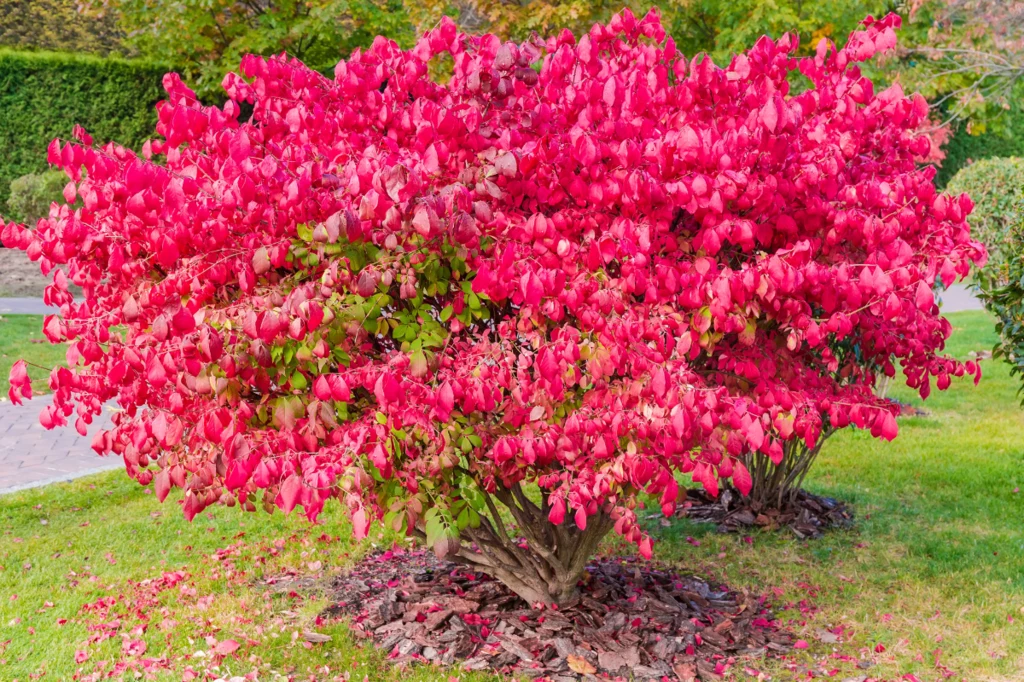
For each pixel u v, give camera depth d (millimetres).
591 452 3539
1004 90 14758
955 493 6988
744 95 3688
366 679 4086
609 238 3154
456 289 3588
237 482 3275
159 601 4988
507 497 4320
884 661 4418
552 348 3254
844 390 4039
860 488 7180
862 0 12281
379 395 3055
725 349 3801
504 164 2994
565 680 4117
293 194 2885
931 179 3572
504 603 4805
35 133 17875
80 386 3477
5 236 3361
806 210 3480
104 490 6934
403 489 3717
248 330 3035
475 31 12227
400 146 3699
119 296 3557
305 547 5887
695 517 6629
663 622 4656
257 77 3723
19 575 5332
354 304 3275
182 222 3092
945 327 4012
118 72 17922
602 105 3391
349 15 14500
